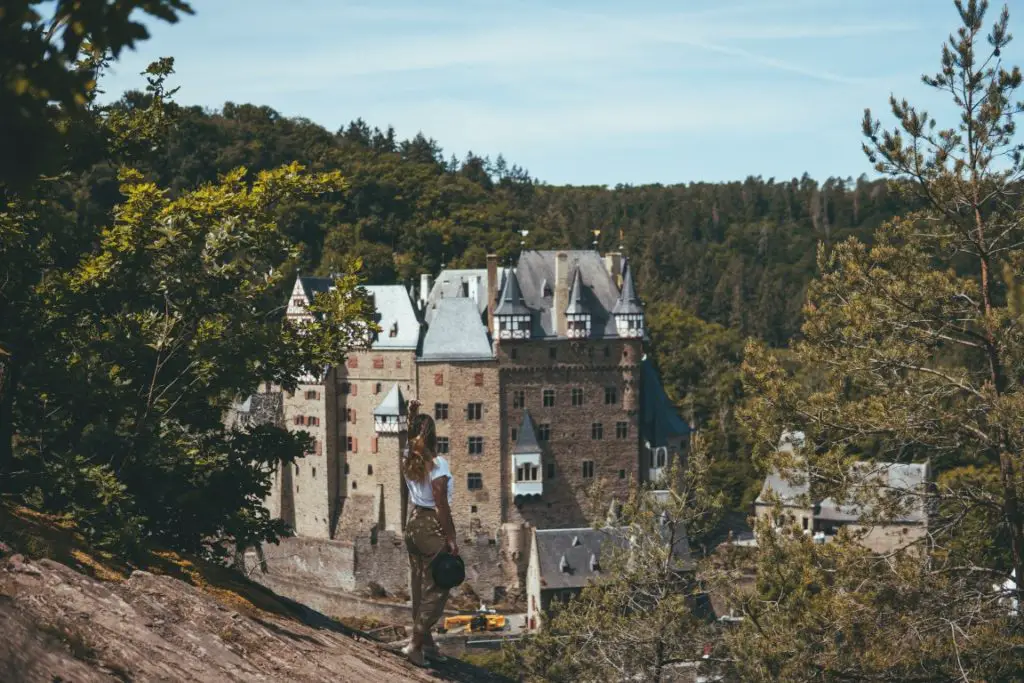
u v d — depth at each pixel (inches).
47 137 225.1
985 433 1274.6
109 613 547.8
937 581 1194.6
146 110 1256.8
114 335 1168.8
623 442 5531.5
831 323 1346.0
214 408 1304.1
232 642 577.0
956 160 1286.9
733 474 5821.9
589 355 5472.4
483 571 5246.1
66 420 1136.8
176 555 804.6
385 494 5442.9
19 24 231.3
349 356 5511.8
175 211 1218.0
